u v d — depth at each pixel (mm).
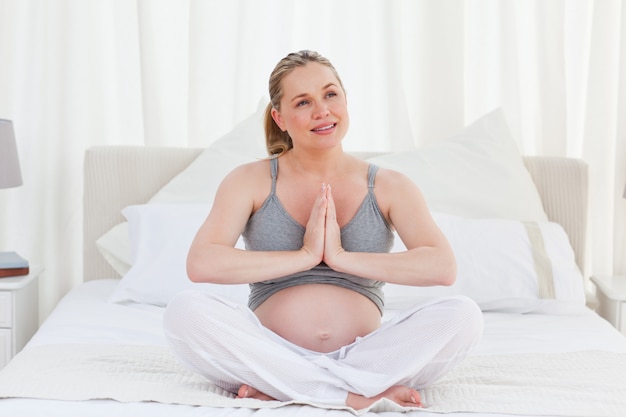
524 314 2805
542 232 2932
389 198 2086
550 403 1828
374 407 1807
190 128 3439
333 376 1884
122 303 2828
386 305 2789
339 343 1992
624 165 3391
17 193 3512
